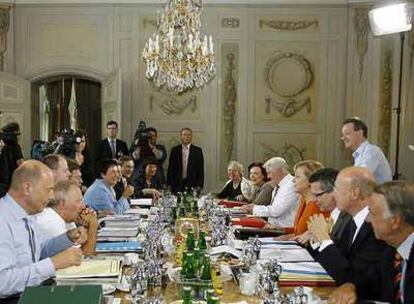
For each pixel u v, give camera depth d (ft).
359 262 7.29
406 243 6.16
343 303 6.59
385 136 23.38
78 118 29.27
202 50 17.35
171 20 17.12
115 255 8.43
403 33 19.42
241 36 24.34
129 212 13.82
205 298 6.10
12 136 18.17
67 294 5.20
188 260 7.04
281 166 13.97
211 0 24.25
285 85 24.43
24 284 6.64
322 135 24.40
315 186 9.25
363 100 23.86
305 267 7.72
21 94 24.39
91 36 24.58
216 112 24.52
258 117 24.58
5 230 6.97
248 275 6.82
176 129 24.59
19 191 7.20
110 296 6.37
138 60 24.45
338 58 24.14
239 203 16.24
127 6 24.36
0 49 24.52
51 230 8.45
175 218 12.06
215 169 24.67
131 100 24.52
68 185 8.92
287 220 13.43
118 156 21.17
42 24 24.61
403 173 21.77
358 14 23.71
